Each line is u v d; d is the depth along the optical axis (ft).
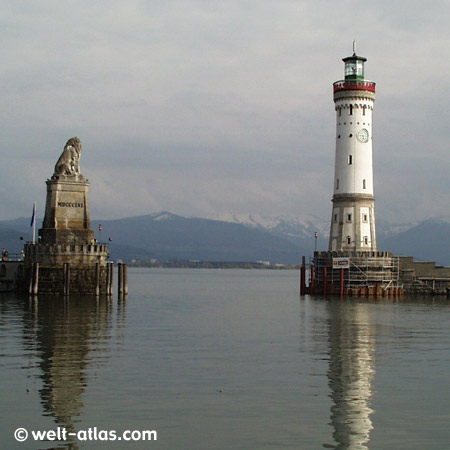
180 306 373.81
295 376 158.40
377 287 426.51
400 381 154.40
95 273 370.12
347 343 213.05
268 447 110.42
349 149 444.55
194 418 124.06
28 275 374.84
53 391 140.36
